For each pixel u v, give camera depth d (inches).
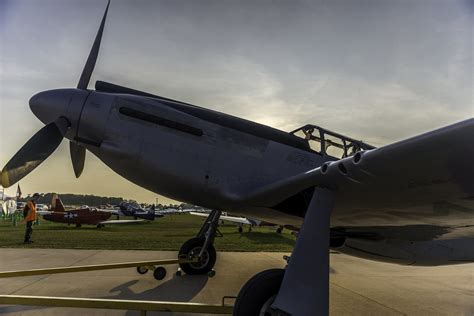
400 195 106.4
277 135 186.7
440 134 76.2
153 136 170.9
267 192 143.3
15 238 502.6
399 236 167.2
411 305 178.2
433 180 92.9
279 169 178.1
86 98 175.2
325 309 102.2
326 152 192.9
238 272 244.8
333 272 274.7
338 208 128.8
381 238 171.3
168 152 169.9
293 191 132.6
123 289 188.5
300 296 101.4
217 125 179.2
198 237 234.5
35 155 163.0
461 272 291.1
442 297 197.9
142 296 175.3
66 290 183.9
